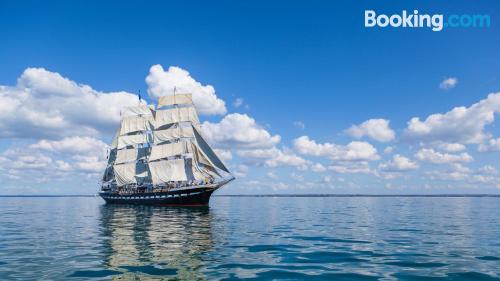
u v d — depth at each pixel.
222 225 39.22
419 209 72.75
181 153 96.44
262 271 17.09
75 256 20.62
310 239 27.62
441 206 88.12
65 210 75.19
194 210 73.75
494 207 82.31
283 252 21.97
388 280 15.60
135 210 76.00
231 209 74.81
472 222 41.59
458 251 22.22
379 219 46.22
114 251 22.30
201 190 84.94
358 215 54.19
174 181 96.69
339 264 18.62
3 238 28.64
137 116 109.62
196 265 18.28
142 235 30.61
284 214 57.09
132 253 21.56
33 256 20.62
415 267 17.92
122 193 102.94
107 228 36.78
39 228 36.78
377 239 27.56
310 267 17.94
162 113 100.38
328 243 25.66
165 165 97.50
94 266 18.00
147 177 105.25
